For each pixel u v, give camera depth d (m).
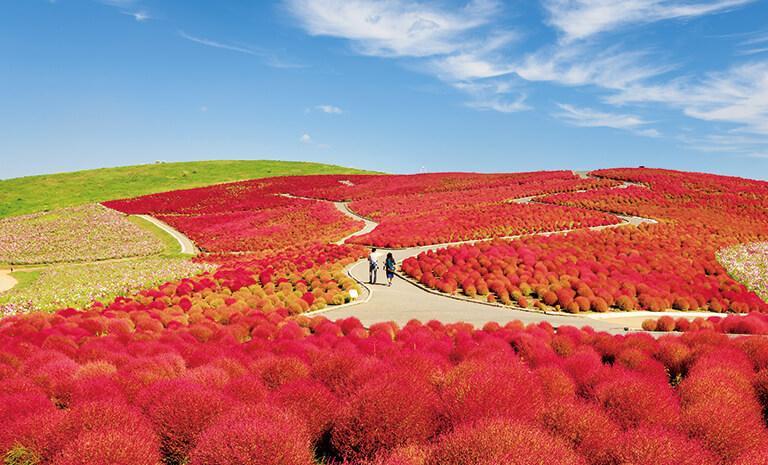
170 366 8.91
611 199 55.53
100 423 6.00
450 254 32.03
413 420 5.60
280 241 49.88
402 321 18.08
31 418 6.30
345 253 35.25
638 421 6.16
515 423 4.97
